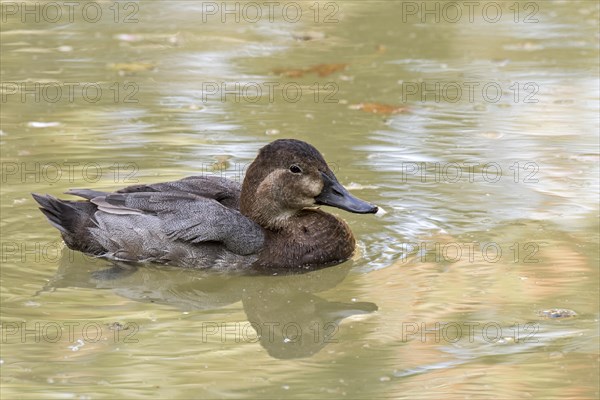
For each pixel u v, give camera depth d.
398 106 18.45
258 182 12.90
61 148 15.97
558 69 20.84
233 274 12.55
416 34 23.75
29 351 10.10
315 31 23.80
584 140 16.69
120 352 10.13
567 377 9.55
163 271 12.52
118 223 12.59
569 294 11.39
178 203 12.66
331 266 12.70
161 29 23.84
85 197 12.84
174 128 17.05
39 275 12.06
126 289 11.92
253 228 12.75
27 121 17.36
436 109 18.36
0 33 23.27
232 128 17.09
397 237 13.14
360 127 17.27
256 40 23.12
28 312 11.05
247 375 9.68
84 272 12.38
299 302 11.78
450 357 10.05
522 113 18.16
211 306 11.58
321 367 9.87
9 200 13.97
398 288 11.72
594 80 20.06
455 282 11.81
